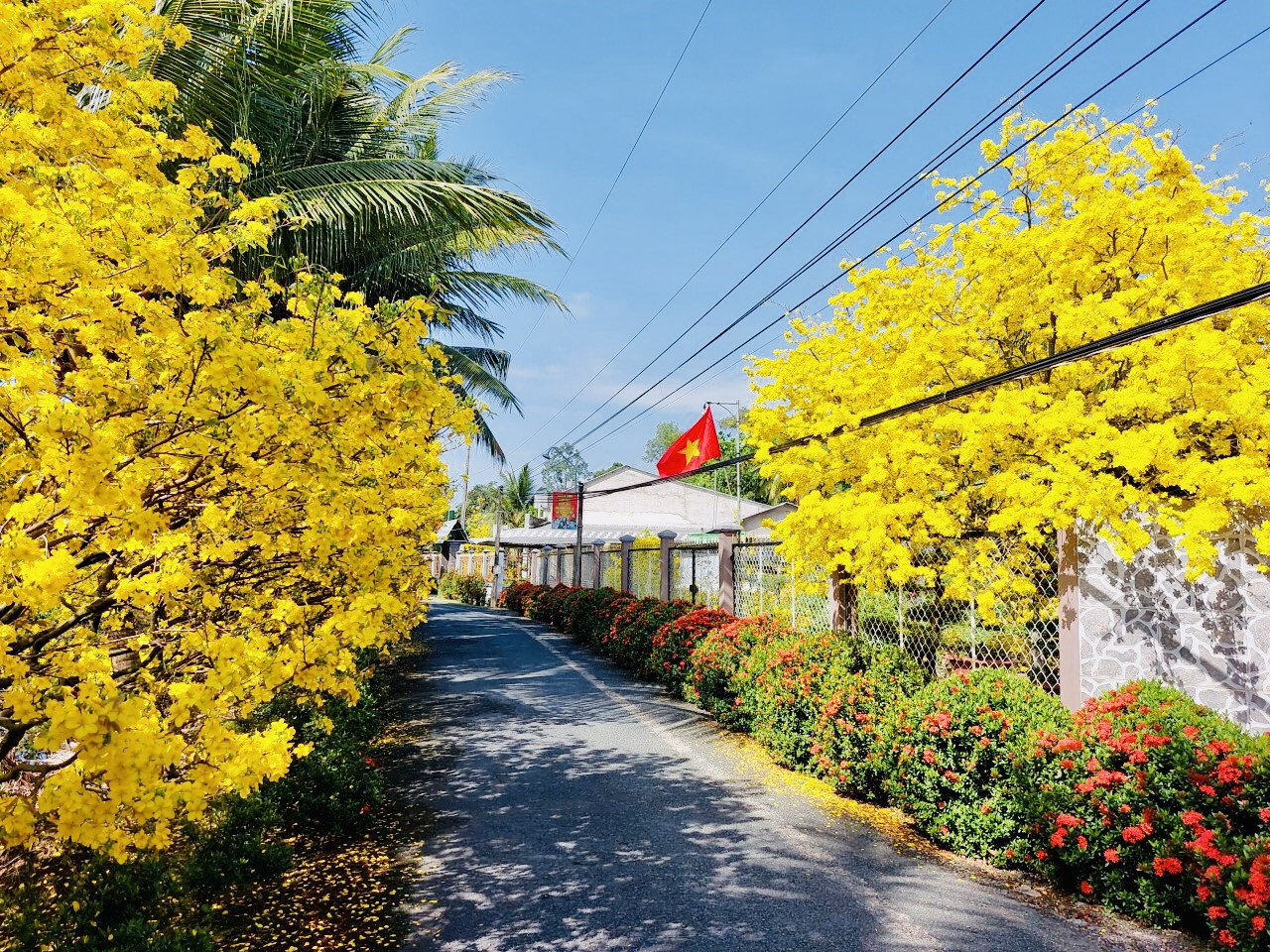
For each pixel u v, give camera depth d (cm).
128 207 220
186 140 293
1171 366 533
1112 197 614
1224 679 539
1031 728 468
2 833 226
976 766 479
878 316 749
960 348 686
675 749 725
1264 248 666
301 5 651
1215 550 502
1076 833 414
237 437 225
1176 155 602
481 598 2939
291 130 811
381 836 495
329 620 279
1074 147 680
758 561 1029
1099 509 519
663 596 1367
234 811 425
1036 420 570
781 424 810
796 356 785
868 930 376
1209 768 385
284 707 527
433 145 1136
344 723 611
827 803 571
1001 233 703
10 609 250
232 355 210
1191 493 540
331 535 280
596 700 958
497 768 657
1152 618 553
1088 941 366
